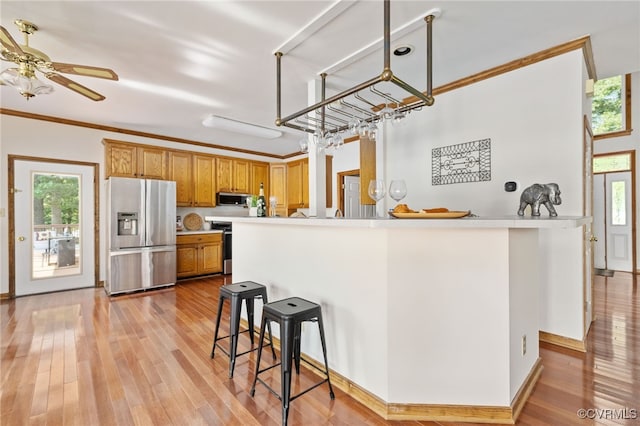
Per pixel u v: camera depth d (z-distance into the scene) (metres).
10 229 3.87
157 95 3.37
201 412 1.68
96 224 4.48
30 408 1.71
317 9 1.96
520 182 2.67
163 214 4.55
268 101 3.58
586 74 2.56
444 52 2.53
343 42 2.35
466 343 1.63
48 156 4.11
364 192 3.68
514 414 1.59
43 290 4.10
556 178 2.49
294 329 1.67
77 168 4.34
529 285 1.89
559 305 2.50
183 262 4.98
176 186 5.04
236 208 6.34
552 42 2.39
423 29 2.19
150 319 3.15
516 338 1.69
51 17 2.00
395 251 1.66
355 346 1.84
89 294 4.11
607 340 2.54
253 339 2.51
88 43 2.33
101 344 2.53
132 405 1.74
